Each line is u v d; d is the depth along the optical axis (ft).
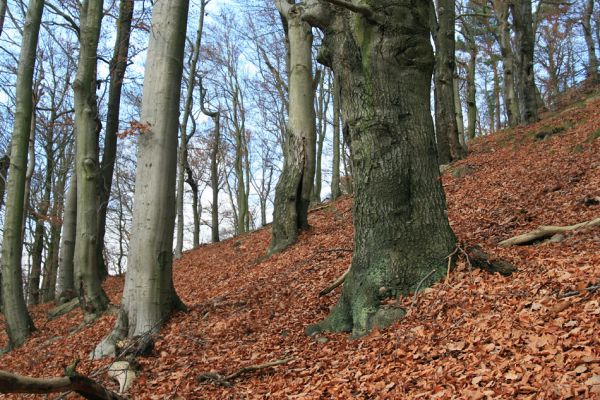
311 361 16.81
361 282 18.22
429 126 18.75
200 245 84.12
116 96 54.49
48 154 73.26
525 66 65.21
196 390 16.76
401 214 18.07
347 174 87.45
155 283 23.18
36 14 34.27
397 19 18.26
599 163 32.91
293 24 41.57
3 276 34.09
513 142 54.90
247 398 15.33
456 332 14.92
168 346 21.20
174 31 23.62
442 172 52.49
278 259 37.93
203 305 26.16
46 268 89.25
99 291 33.19
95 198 33.01
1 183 48.47
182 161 68.13
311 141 42.45
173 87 23.63
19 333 33.83
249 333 21.65
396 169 18.13
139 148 23.49
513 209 30.53
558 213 26.73
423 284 17.48
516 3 65.36
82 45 32.68
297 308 23.48
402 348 15.11
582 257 17.71
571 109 61.41
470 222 30.91
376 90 18.33
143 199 23.24
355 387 13.99
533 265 18.20
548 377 11.20
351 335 17.54
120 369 18.63
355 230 19.06
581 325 12.82
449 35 54.85
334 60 19.17
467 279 17.21
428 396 12.18
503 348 13.11
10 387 8.83
